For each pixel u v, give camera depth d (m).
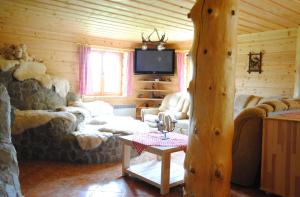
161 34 5.86
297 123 2.71
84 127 4.63
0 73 4.79
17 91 4.94
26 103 5.00
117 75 6.92
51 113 4.20
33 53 5.44
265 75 5.34
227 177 2.15
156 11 4.08
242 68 5.71
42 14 4.37
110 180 3.30
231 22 2.08
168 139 3.39
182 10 4.01
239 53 5.75
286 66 5.03
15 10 4.18
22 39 5.29
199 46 2.13
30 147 3.99
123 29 5.41
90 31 5.66
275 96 5.14
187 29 5.32
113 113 6.26
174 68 6.82
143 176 3.19
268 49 5.28
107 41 6.48
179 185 3.16
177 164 3.76
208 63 2.08
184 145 3.11
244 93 5.70
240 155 3.19
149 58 6.76
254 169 3.13
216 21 2.06
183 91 6.64
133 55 6.89
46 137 3.98
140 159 4.12
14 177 2.23
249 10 3.97
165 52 6.74
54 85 5.41
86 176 3.40
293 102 3.62
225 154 2.12
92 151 3.92
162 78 7.07
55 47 5.73
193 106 2.18
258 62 5.42
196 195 2.16
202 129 2.12
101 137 3.96
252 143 3.11
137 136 3.56
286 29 5.02
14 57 5.04
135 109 6.99
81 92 6.15
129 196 2.86
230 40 2.08
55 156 4.00
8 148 2.41
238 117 3.18
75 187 3.04
